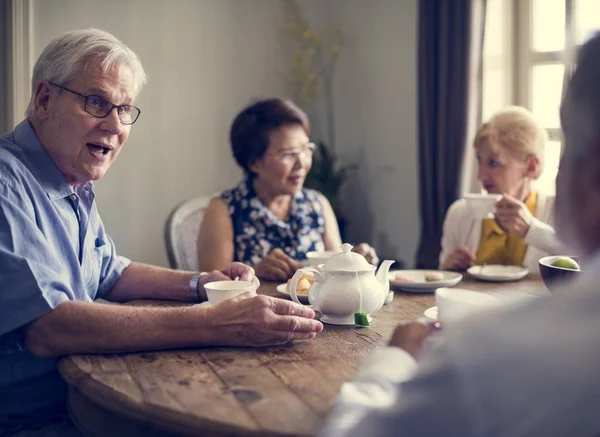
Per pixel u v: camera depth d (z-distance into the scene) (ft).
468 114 9.67
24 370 4.84
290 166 7.82
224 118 12.56
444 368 2.63
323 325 5.15
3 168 4.83
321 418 3.34
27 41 10.55
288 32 13.00
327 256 6.38
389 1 11.89
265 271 7.04
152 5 11.74
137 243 11.91
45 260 4.64
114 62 5.18
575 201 2.78
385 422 2.72
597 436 2.40
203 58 12.26
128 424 3.70
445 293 4.54
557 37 9.57
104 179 11.55
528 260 7.59
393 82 11.95
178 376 3.99
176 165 12.16
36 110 5.25
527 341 2.53
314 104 13.38
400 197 12.04
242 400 3.59
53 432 4.88
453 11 9.74
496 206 7.05
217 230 7.94
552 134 9.55
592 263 2.71
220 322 4.47
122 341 4.39
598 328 2.48
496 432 2.50
